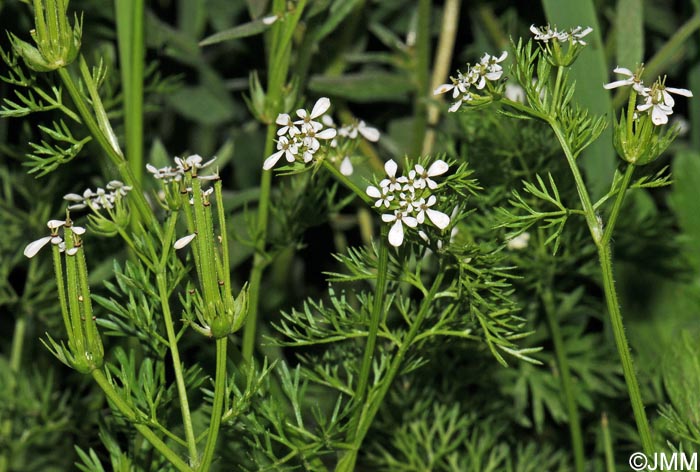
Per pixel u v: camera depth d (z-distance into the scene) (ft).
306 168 1.13
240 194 1.49
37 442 1.54
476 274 1.20
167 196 1.15
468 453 1.48
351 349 1.30
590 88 1.40
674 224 1.69
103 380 1.11
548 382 1.48
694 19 1.51
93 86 1.19
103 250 1.52
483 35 1.67
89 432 1.50
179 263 1.18
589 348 1.48
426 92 1.57
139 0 1.35
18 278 1.80
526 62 1.15
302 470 1.28
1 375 1.53
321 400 1.48
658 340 1.54
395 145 1.65
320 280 1.83
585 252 1.41
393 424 1.43
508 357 1.47
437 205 1.16
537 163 1.40
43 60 1.15
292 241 1.34
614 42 1.62
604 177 1.44
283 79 1.27
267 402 1.22
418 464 1.46
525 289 1.44
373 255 1.25
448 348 1.43
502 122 1.40
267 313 1.69
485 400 1.51
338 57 1.59
